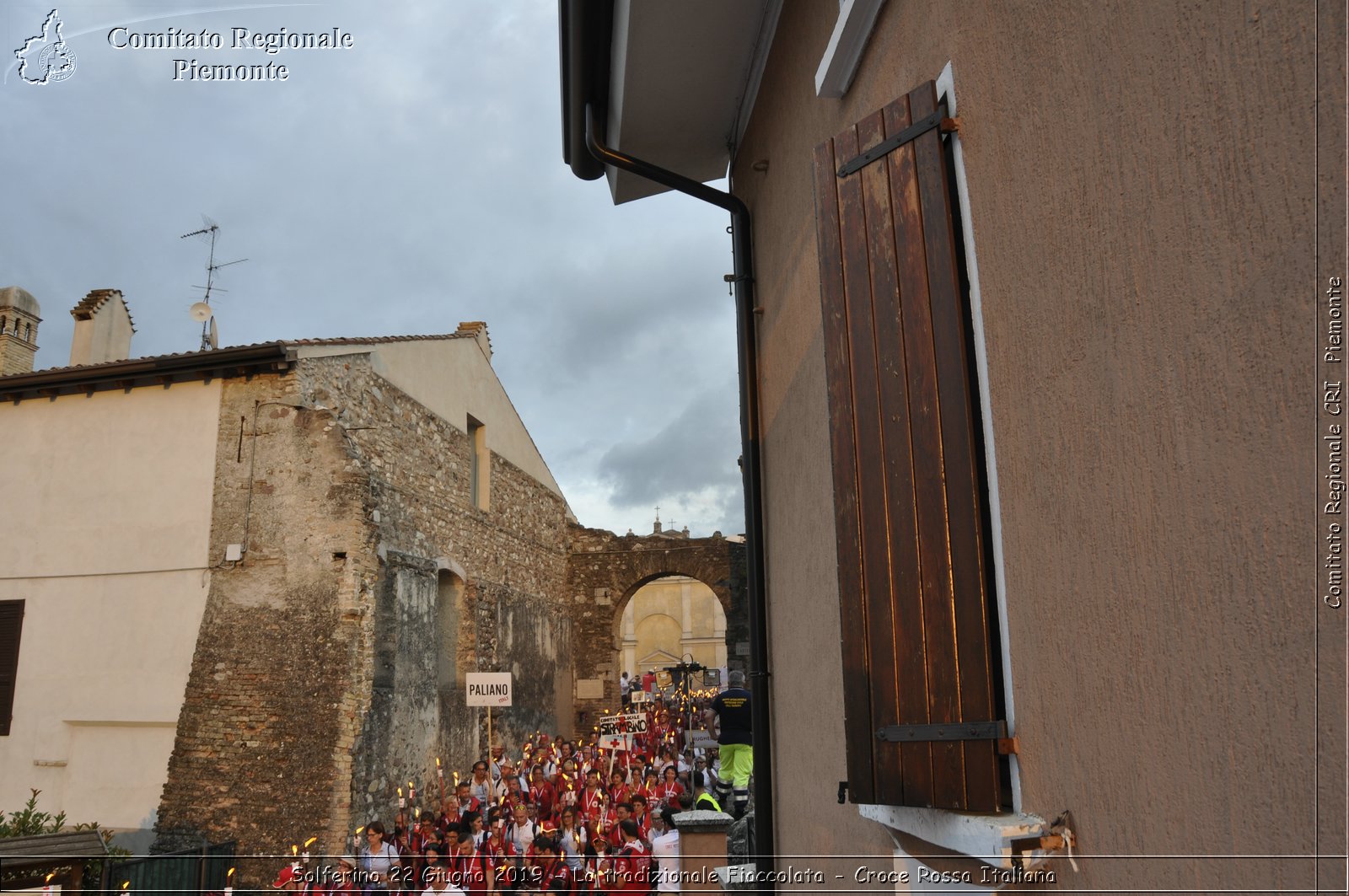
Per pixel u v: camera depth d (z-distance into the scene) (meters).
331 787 11.17
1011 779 1.94
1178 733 1.34
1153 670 1.41
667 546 24.17
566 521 24.44
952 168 2.27
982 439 2.12
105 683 12.15
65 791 11.93
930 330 2.22
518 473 20.30
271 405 12.52
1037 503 1.82
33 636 12.55
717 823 6.20
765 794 4.35
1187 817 1.31
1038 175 1.81
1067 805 1.68
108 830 11.52
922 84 2.35
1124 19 1.50
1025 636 1.88
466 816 10.78
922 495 2.20
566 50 4.98
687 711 20.86
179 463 12.67
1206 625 1.28
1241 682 1.21
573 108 5.29
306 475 12.22
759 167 4.53
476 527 17.34
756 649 4.47
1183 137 1.34
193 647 12.01
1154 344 1.41
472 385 17.89
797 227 3.82
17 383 13.06
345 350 13.38
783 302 4.13
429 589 14.53
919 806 2.11
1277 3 1.15
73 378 12.90
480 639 16.78
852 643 2.40
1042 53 1.79
